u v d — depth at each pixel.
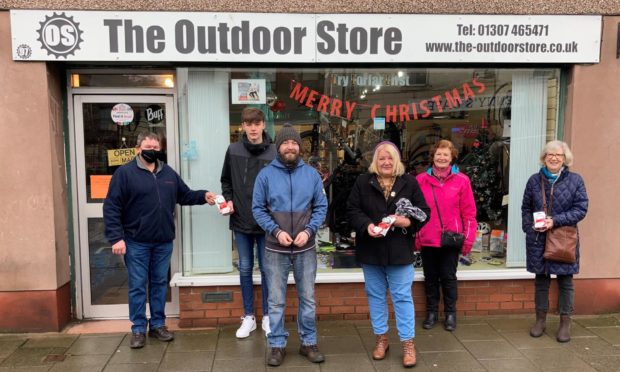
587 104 4.34
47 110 4.01
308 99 4.43
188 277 4.36
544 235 3.92
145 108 4.40
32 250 4.07
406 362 3.55
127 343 3.99
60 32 3.94
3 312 4.09
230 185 4.09
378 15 4.16
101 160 4.39
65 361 3.68
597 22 4.26
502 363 3.63
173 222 3.99
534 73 4.54
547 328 4.26
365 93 4.48
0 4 3.86
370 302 3.67
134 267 3.85
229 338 4.09
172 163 4.45
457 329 4.26
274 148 4.02
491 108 4.57
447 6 4.18
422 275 4.44
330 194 4.56
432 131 4.57
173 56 4.05
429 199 4.16
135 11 3.99
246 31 4.08
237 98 4.35
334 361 3.67
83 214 4.40
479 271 4.56
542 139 4.61
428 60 4.22
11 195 4.02
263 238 4.02
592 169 4.38
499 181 4.66
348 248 4.57
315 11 4.11
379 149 3.46
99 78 4.32
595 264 4.47
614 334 4.12
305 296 3.58
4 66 3.93
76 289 4.46
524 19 4.23
